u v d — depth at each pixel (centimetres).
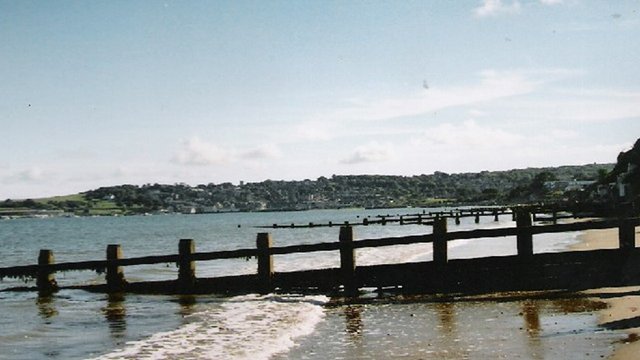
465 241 4741
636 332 1284
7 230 14250
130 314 1820
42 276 2183
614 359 1086
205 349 1312
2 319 1780
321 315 1672
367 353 1234
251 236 8444
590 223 1867
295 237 7594
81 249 6731
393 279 1953
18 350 1399
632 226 1850
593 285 1859
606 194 9200
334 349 1277
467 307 1698
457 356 1177
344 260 1969
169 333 1498
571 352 1154
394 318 1594
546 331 1347
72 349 1401
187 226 13888
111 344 1430
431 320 1545
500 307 1669
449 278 1922
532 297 1792
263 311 1752
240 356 1241
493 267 1902
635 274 1842
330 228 10431
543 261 1880
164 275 2983
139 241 7944
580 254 1866
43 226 17288
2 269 2189
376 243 1958
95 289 2172
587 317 1472
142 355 1279
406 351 1234
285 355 1239
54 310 1917
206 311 1798
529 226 1886
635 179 7825
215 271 3069
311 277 1998
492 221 9438
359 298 1917
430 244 4531
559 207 6184
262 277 2020
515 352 1184
